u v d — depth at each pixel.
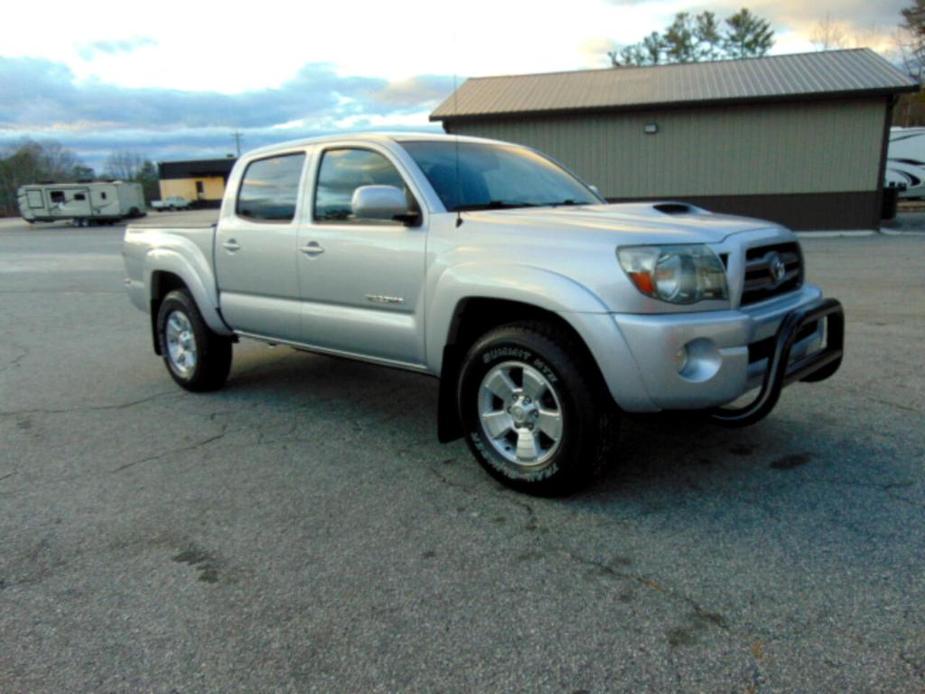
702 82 18.83
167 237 5.36
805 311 3.17
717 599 2.45
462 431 3.63
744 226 3.33
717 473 3.50
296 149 4.45
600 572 2.66
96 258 18.56
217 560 2.84
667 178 18.16
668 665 2.13
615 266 2.91
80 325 8.74
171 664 2.21
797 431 4.00
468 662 2.18
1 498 3.50
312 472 3.75
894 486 3.26
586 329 2.93
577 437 3.07
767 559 2.69
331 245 4.07
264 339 4.80
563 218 3.34
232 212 4.86
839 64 18.67
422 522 3.13
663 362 2.85
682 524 2.99
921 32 37.72
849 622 2.29
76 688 2.12
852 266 10.99
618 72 21.70
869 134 16.66
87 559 2.88
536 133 18.56
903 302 7.82
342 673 2.15
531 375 3.21
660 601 2.46
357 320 4.01
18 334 8.22
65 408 5.07
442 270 3.48
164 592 2.62
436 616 2.42
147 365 6.42
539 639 2.28
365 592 2.58
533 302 3.08
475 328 3.59
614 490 3.36
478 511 3.21
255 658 2.23
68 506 3.39
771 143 17.30
